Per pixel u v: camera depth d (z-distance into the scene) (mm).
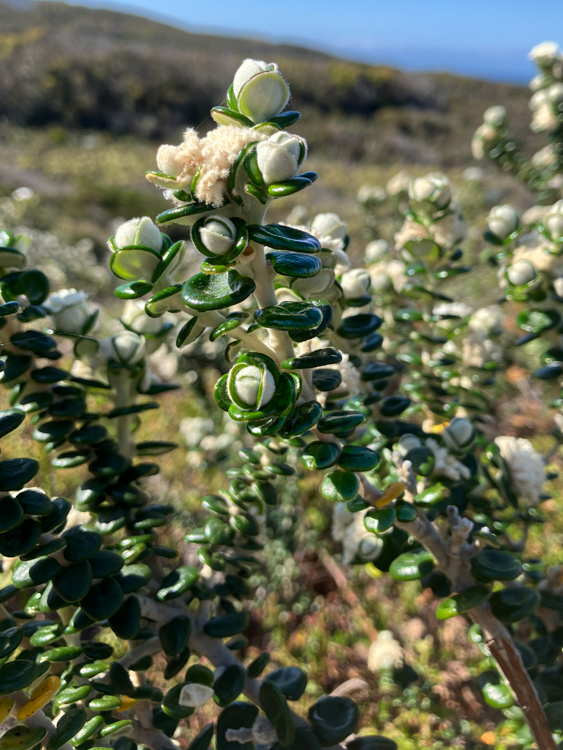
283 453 209
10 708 147
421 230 291
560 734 243
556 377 287
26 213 1875
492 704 203
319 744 199
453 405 292
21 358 191
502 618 187
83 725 160
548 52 508
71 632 175
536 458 246
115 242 145
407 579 189
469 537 220
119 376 217
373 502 173
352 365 222
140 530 208
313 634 432
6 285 184
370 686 390
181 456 581
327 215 223
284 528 477
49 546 158
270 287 141
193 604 272
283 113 142
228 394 135
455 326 301
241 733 202
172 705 180
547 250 271
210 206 126
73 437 200
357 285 206
